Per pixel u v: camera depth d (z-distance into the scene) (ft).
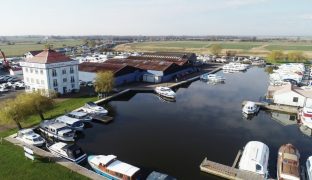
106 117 205.36
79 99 249.75
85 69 338.13
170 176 119.24
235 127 192.13
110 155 136.15
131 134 178.29
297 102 234.79
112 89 277.23
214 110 231.71
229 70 452.35
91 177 118.52
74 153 138.00
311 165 128.67
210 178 127.24
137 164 138.51
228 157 146.72
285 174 120.47
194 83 354.13
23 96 182.70
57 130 167.43
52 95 219.00
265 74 424.46
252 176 123.54
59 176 118.93
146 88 303.89
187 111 229.04
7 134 166.20
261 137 175.22
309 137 176.76
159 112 225.97
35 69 260.21
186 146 160.04
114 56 587.27
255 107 225.76
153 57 457.27
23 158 134.41
